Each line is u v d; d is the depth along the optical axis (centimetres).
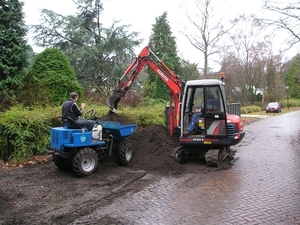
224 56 3409
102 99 1698
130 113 1346
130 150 888
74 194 633
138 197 621
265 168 865
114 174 792
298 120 2512
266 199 604
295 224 486
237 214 529
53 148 772
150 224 493
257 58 3603
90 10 2261
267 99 4859
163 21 3020
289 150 1148
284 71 5972
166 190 668
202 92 922
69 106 755
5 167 839
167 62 2750
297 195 627
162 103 1903
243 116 3020
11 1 1277
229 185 702
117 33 2230
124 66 2198
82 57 2111
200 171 832
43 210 548
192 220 506
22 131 911
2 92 1165
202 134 927
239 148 1206
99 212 542
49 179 736
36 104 1188
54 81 1306
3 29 1239
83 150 756
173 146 952
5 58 1220
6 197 609
